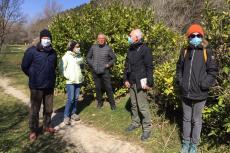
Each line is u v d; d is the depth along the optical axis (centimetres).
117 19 520
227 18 329
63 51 598
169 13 630
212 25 335
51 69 377
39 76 370
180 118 385
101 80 468
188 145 319
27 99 621
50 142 374
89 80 530
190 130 319
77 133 400
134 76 362
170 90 360
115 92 508
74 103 448
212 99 330
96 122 434
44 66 370
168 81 362
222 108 310
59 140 379
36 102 377
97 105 481
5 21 1448
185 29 447
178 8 630
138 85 358
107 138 381
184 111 318
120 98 502
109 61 461
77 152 346
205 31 337
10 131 414
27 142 374
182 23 612
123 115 435
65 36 591
